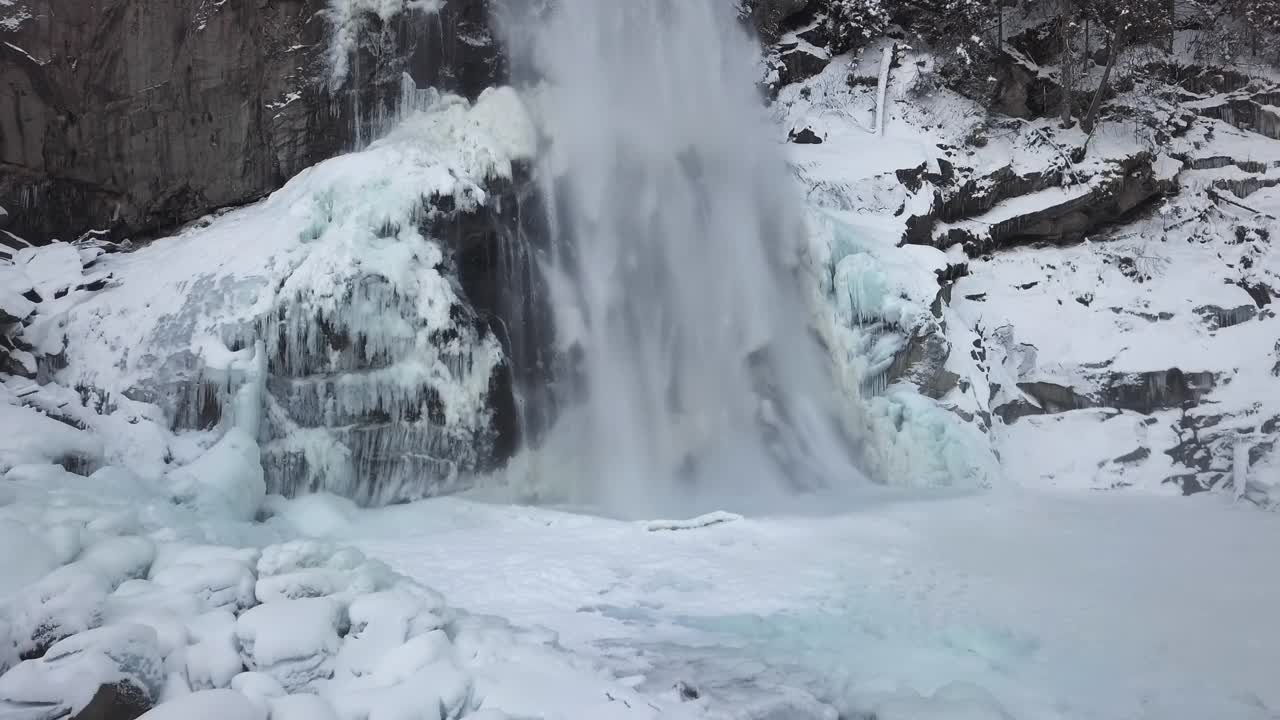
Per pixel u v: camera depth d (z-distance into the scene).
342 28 14.95
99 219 14.91
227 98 14.77
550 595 8.04
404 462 12.50
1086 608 7.68
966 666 6.29
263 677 4.77
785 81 22.66
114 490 9.70
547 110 15.90
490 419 13.12
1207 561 9.41
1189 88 22.91
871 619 7.39
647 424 15.32
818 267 16.44
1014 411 16.61
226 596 5.63
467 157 14.21
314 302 11.96
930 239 18.94
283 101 14.74
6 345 11.94
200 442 11.39
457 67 15.58
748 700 5.35
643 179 16.58
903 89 21.92
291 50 14.80
